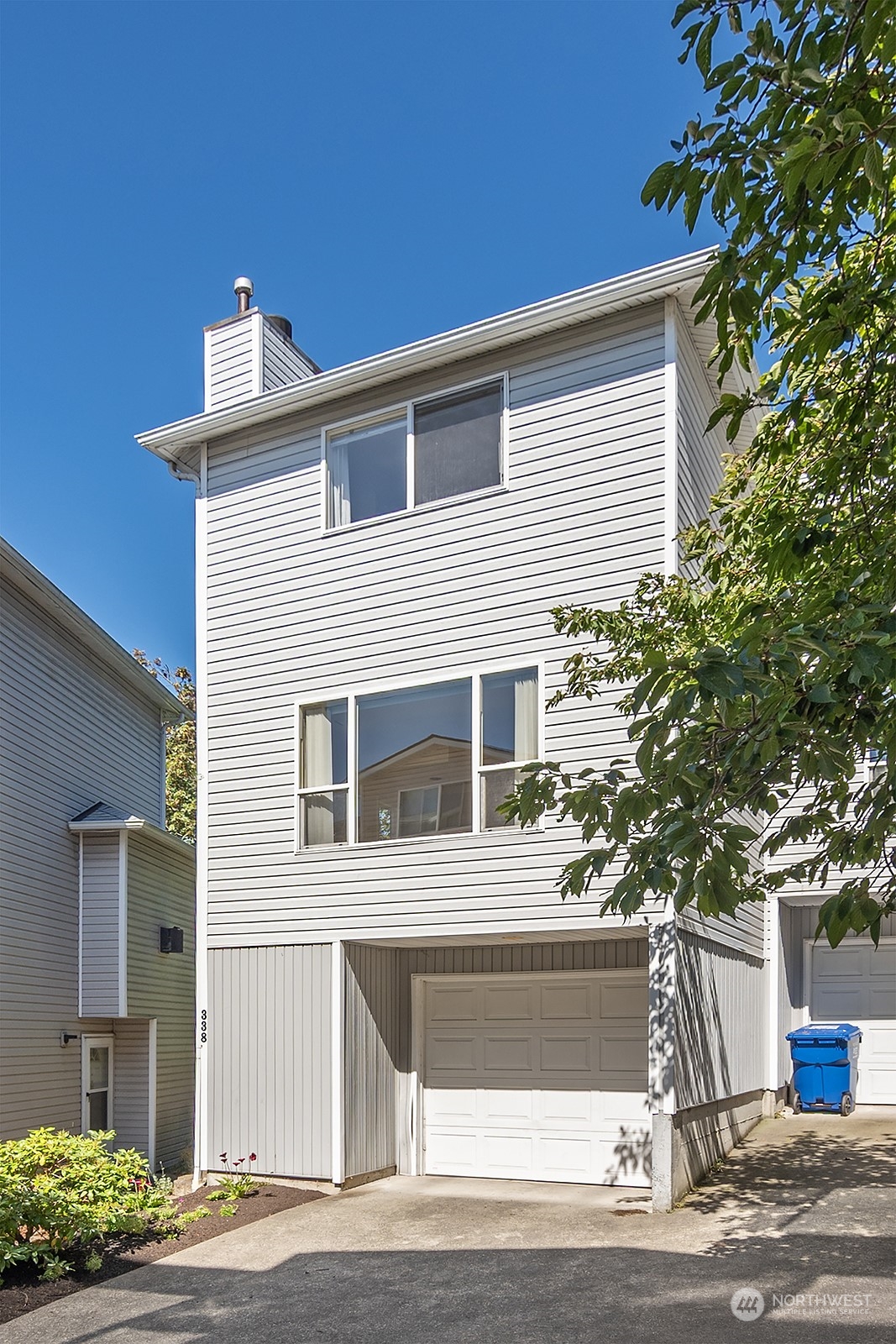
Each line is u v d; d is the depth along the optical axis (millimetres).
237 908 13227
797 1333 6957
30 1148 10539
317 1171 12141
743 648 4109
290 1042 12586
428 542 12719
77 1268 9461
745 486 8906
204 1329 7926
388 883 12305
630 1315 7551
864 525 5570
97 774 19094
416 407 13109
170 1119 18688
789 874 5094
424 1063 13602
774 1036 15125
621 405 11820
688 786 4527
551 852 11461
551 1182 12562
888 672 3906
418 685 12508
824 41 4102
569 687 9422
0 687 15578
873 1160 11812
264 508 13969
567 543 11891
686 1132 10859
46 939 16391
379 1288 8656
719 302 4660
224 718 13742
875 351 5391
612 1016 12617
